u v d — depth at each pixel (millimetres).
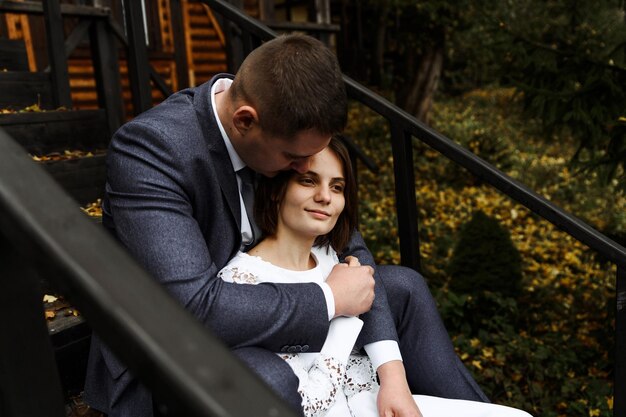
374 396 1460
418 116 10812
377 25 10688
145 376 484
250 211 1482
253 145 1310
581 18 5832
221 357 484
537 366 3820
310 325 1285
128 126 1327
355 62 10672
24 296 598
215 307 1197
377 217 7059
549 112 4125
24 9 3088
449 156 1769
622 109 3902
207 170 1342
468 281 4797
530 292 5203
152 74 3611
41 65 6352
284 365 1195
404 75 10977
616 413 1592
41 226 531
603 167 4059
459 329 4379
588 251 5383
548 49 4273
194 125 1351
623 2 4844
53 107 2889
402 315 1619
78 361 1579
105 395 1402
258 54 1275
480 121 11922
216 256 1416
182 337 489
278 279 1430
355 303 1381
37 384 617
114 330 494
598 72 4023
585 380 3836
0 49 3031
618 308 1561
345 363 1394
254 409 456
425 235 6609
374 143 9711
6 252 575
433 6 9086
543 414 3467
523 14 7977
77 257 521
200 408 455
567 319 4895
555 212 1615
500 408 1431
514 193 1673
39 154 2473
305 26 5637
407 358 1624
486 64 10742
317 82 1214
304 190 1426
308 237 1490
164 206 1254
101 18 3213
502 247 4867
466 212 7629
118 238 1365
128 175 1276
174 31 7004
